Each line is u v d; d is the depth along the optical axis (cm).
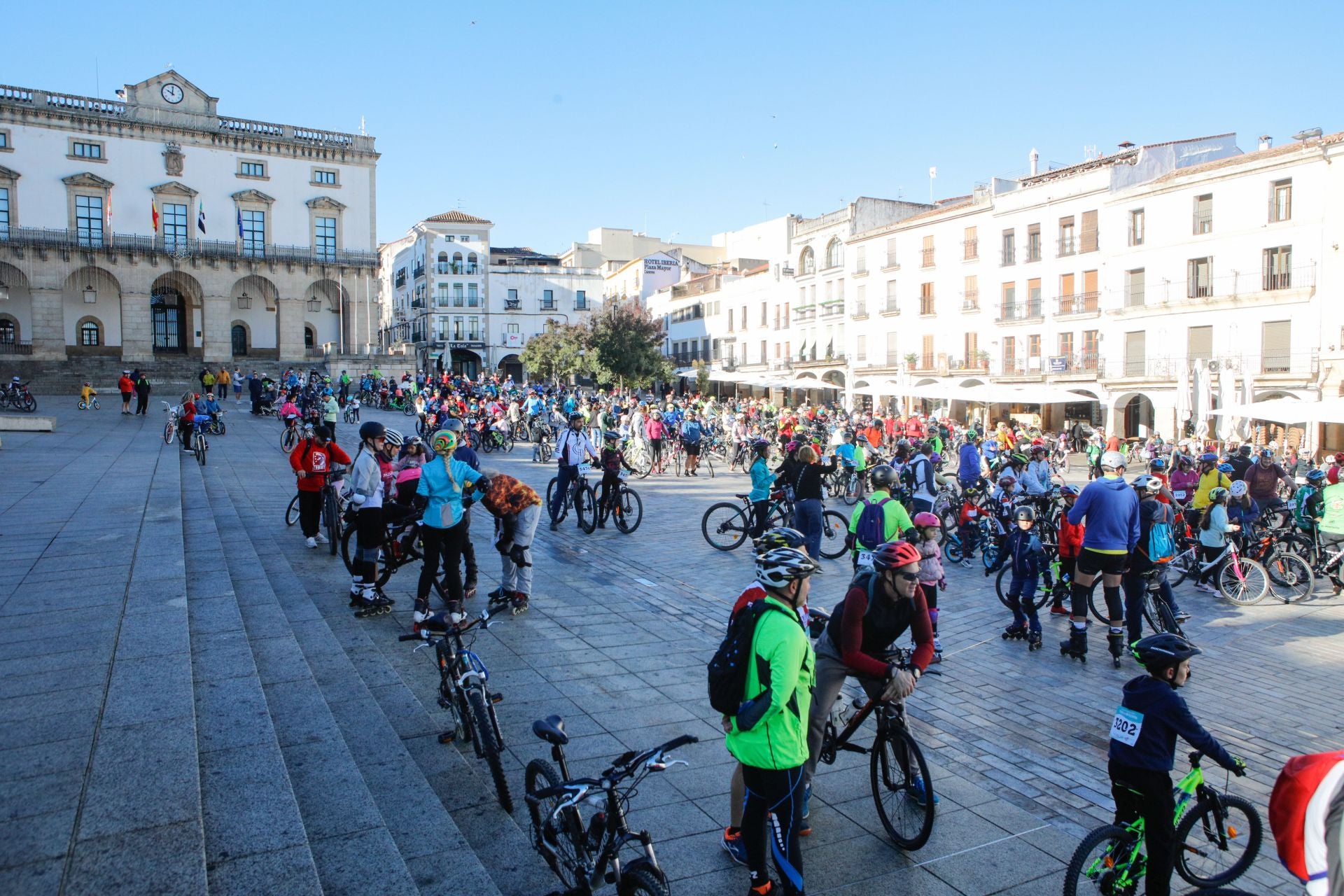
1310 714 726
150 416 3222
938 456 2320
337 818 405
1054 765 616
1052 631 973
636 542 1394
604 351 5916
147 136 5109
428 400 3297
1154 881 415
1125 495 822
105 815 347
